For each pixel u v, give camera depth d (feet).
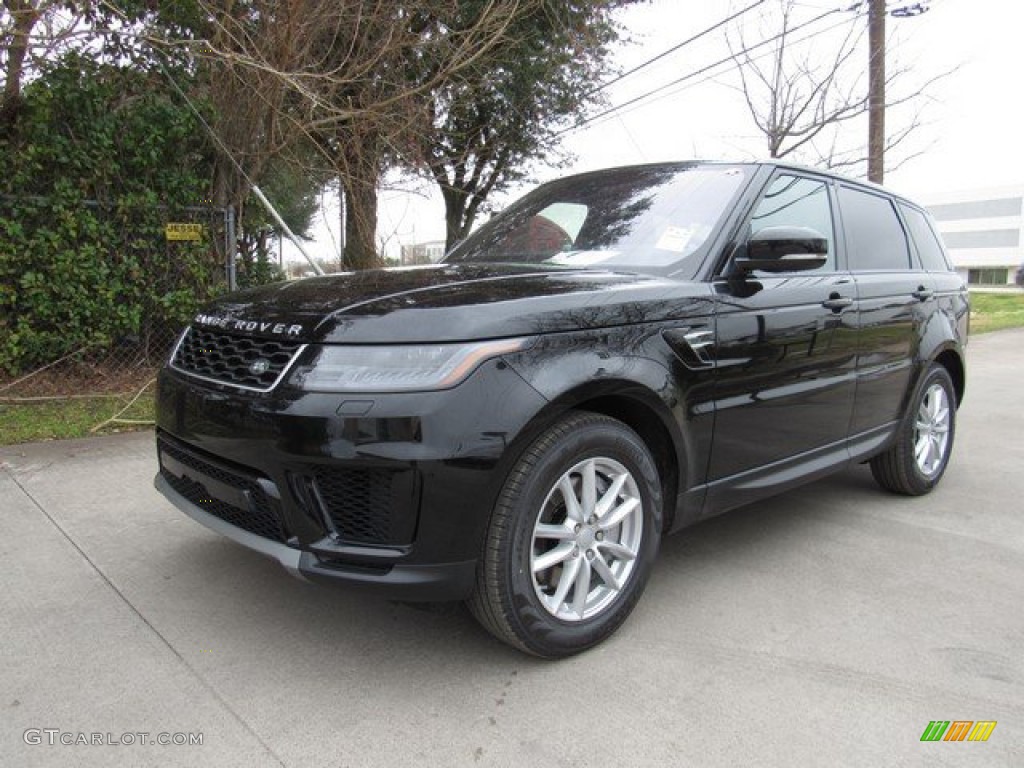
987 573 11.54
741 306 10.25
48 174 22.65
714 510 10.36
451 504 7.50
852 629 9.70
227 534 8.61
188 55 24.80
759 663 8.83
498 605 8.03
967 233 210.59
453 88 32.55
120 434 18.49
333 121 27.63
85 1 21.52
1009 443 20.20
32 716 7.52
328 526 7.74
